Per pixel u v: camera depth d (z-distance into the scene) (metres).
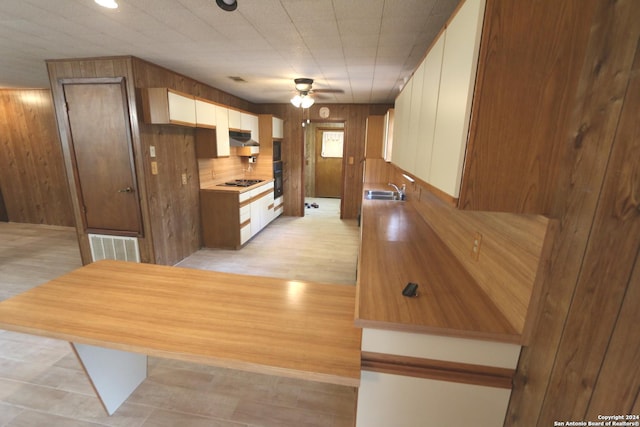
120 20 2.12
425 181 1.47
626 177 0.72
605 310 0.77
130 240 3.46
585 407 0.82
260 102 6.11
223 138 4.32
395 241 2.18
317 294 1.56
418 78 1.71
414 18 2.04
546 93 0.91
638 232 0.69
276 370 1.07
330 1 1.82
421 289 1.44
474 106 0.94
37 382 1.96
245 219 4.59
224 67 3.39
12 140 5.20
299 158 6.29
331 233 5.34
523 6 0.86
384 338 1.20
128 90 3.04
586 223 0.84
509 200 1.00
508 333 1.10
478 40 0.90
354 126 6.02
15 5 1.90
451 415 1.25
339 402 1.86
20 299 1.46
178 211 3.90
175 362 2.16
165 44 2.63
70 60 3.08
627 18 0.74
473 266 1.58
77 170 3.36
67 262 3.86
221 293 1.55
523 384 1.11
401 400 1.27
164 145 3.55
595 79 0.83
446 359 1.19
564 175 0.94
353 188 6.24
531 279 1.04
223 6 1.88
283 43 2.57
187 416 1.74
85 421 1.70
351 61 3.09
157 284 1.63
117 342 1.17
